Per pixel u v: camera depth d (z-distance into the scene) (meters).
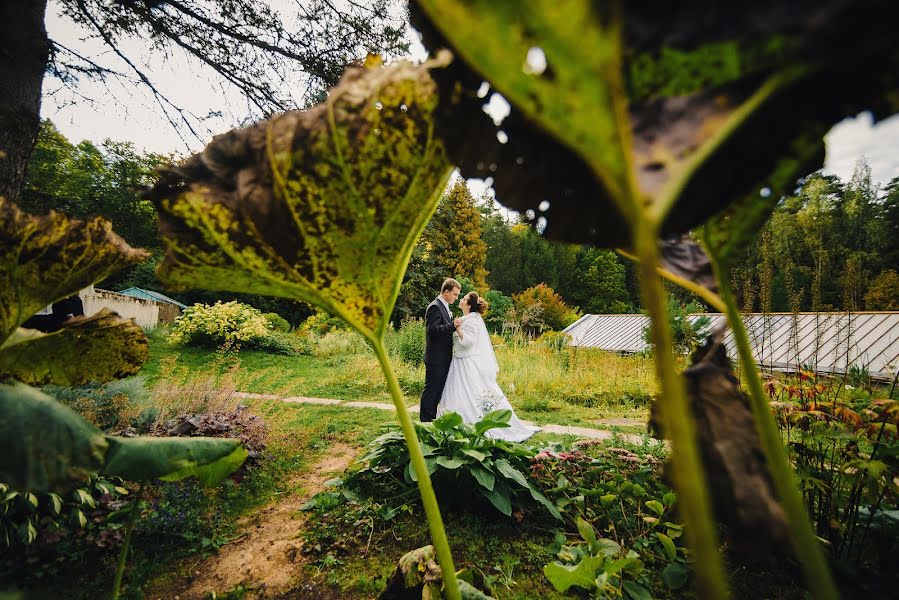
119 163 7.52
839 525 1.50
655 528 2.12
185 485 2.73
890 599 1.21
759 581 1.66
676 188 0.27
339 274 0.56
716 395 0.47
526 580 1.87
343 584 1.91
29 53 2.64
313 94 4.54
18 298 0.86
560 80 0.25
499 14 0.23
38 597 0.71
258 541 2.30
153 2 3.51
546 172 0.43
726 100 0.28
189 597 1.85
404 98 0.48
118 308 13.40
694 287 0.54
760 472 0.43
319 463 3.55
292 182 0.50
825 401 1.93
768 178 0.43
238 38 3.97
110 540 2.11
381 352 0.59
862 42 0.21
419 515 2.52
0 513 1.84
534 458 2.55
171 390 4.11
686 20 0.26
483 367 4.51
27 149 2.67
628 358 9.05
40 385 1.00
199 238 0.53
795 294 2.28
